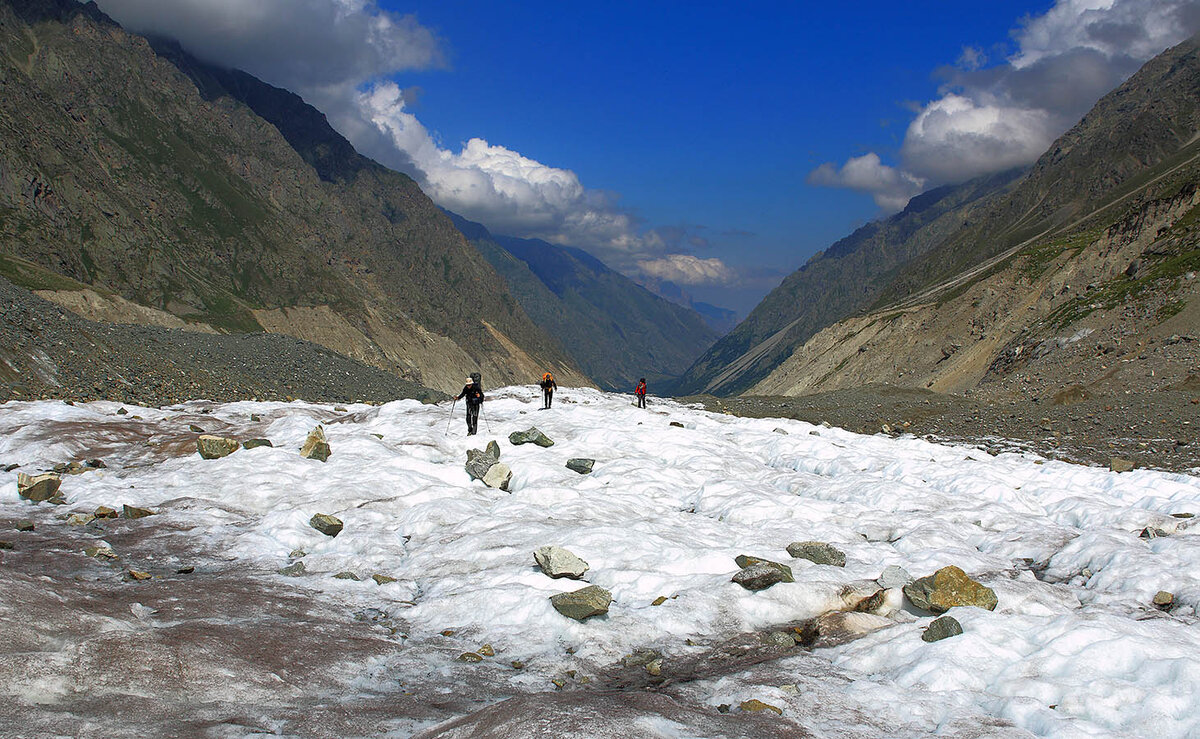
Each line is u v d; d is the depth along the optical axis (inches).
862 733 336.8
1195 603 514.0
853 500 848.3
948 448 1257.4
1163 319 2593.5
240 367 2310.5
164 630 383.6
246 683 347.3
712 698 385.1
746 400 2429.9
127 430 1082.1
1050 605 526.9
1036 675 386.9
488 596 505.0
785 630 484.7
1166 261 3090.6
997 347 4079.7
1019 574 605.0
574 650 445.1
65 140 6432.1
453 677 397.7
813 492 891.4
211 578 547.2
